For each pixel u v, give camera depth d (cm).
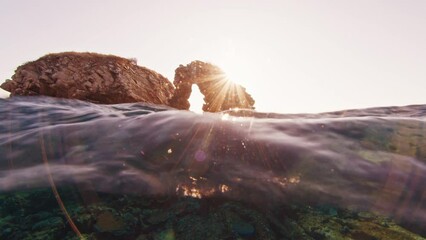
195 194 205
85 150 252
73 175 219
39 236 172
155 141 256
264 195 200
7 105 441
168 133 267
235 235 173
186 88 951
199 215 189
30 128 312
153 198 203
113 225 182
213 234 175
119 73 1000
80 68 955
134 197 202
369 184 199
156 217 189
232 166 222
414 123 293
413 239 161
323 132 270
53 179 216
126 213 191
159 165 228
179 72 959
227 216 188
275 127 280
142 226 182
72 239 171
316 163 219
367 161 222
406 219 173
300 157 226
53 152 252
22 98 534
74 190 207
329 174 209
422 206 180
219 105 923
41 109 409
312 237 169
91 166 229
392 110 409
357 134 265
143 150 246
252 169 218
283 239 171
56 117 358
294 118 331
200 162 227
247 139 251
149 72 1190
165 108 462
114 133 280
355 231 170
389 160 224
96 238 173
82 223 182
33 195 202
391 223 172
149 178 216
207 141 251
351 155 229
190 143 250
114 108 443
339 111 399
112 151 247
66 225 180
